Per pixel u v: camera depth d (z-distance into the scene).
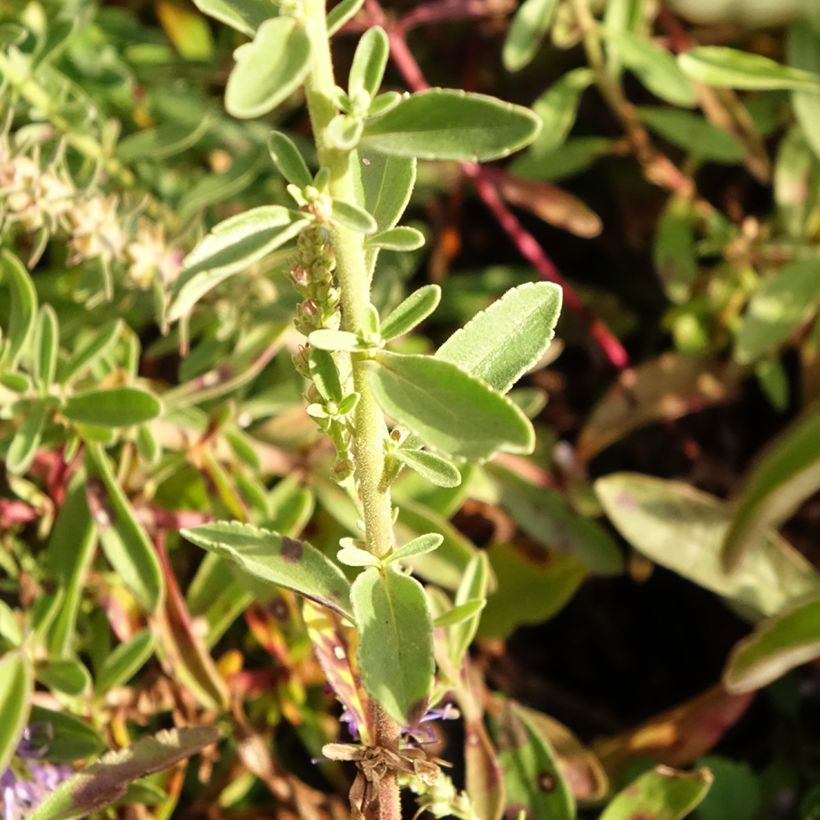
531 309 0.32
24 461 0.40
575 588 0.46
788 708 0.45
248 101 0.27
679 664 0.49
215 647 0.45
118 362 0.45
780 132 0.55
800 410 0.51
